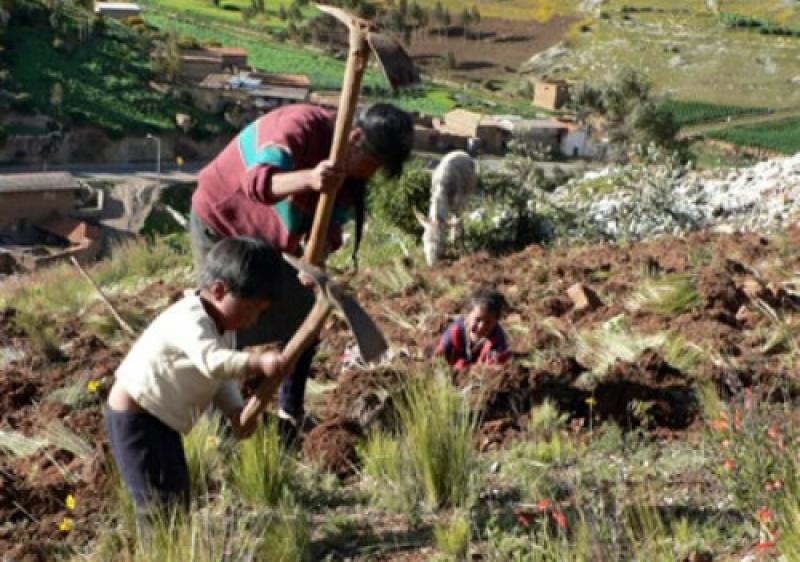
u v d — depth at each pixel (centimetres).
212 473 588
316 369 805
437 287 1130
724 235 1245
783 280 1000
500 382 691
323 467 616
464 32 17050
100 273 1633
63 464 635
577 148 9362
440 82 14500
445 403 588
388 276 1175
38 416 726
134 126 8781
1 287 1733
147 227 7350
